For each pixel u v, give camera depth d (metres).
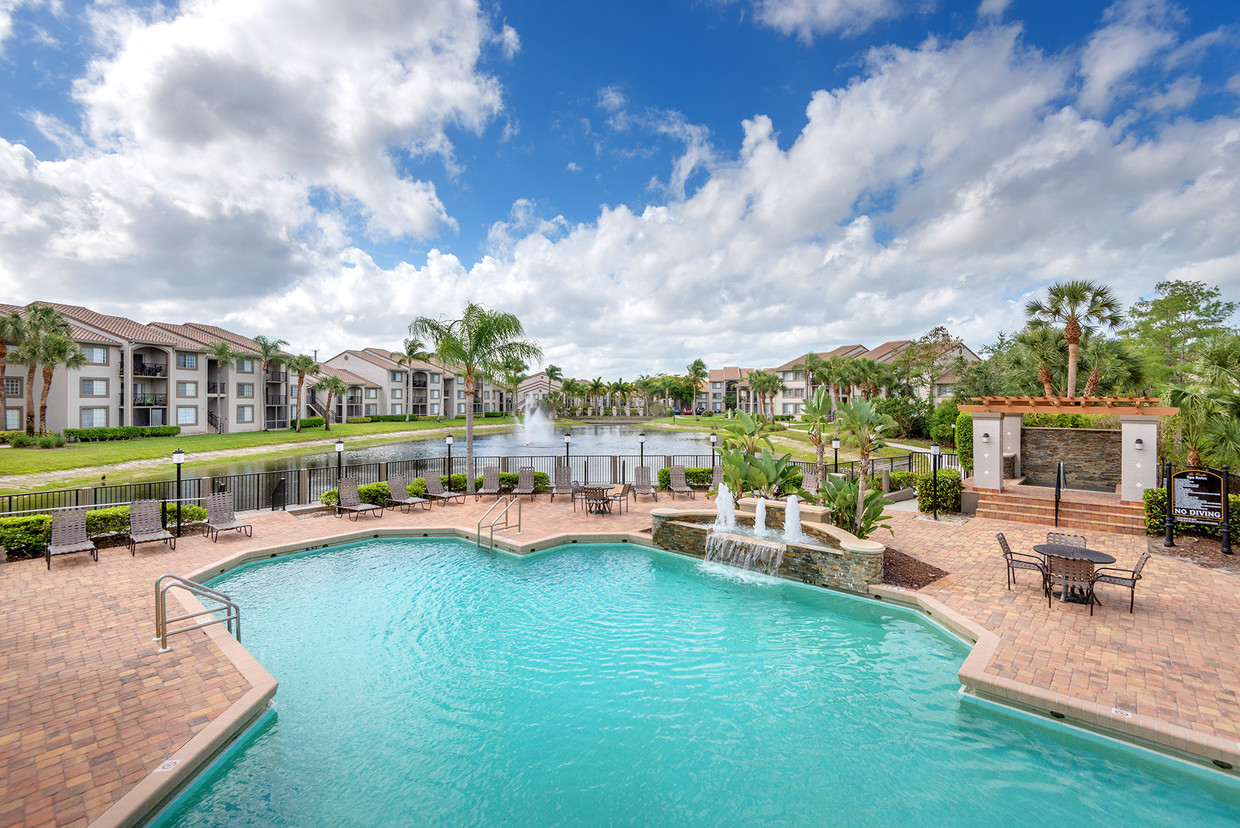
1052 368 23.64
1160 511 11.52
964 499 14.59
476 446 46.12
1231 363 13.86
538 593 9.65
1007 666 6.21
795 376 80.75
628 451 41.66
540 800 4.65
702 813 4.49
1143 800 4.54
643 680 6.69
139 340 42.91
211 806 4.53
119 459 29.92
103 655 6.51
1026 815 4.39
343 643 7.65
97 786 4.27
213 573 10.02
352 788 4.77
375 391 75.19
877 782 4.83
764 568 10.52
